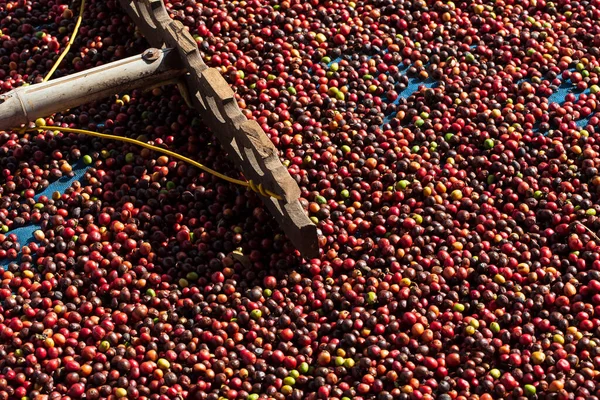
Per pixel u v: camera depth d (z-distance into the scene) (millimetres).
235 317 1841
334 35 2156
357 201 1949
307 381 1787
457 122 2029
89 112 2047
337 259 1890
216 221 1937
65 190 1974
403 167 1969
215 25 2133
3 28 2158
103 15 2160
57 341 1809
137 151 2000
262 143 1851
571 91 2094
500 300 1837
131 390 1772
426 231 1908
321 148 1998
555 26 2188
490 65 2121
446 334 1813
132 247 1898
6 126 1900
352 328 1819
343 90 2082
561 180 1962
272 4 2195
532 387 1766
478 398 1759
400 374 1777
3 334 1812
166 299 1852
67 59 2117
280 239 1899
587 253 1869
